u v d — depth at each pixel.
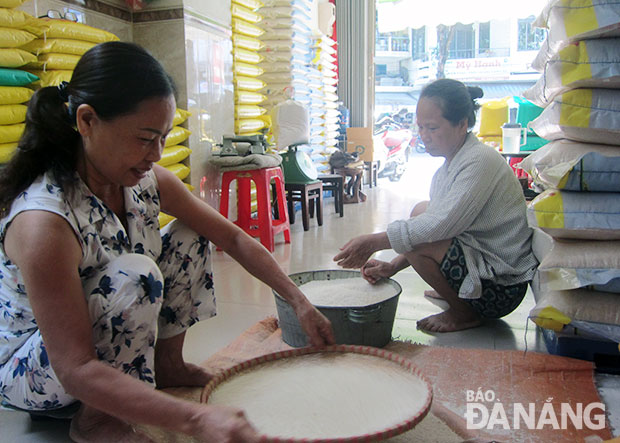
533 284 2.00
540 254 1.94
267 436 0.99
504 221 2.01
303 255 3.52
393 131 8.14
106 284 1.17
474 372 1.68
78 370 0.98
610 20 1.54
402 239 1.93
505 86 11.73
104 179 1.23
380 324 1.81
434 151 2.10
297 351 1.45
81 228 1.15
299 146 4.75
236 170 3.58
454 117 1.99
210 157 3.73
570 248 1.68
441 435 1.30
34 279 1.02
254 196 4.42
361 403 1.19
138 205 1.35
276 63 4.94
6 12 2.24
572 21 1.62
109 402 0.94
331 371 1.36
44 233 1.04
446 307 2.37
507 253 2.00
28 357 1.20
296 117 4.43
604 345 1.72
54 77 2.51
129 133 1.05
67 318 1.02
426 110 2.02
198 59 3.65
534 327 2.12
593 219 1.60
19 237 1.05
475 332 2.07
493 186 1.98
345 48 7.42
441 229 1.91
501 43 11.59
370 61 7.50
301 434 1.07
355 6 7.29
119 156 1.08
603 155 1.57
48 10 2.79
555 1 1.72
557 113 1.66
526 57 11.57
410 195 6.51
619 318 1.62
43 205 1.07
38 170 1.14
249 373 1.36
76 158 1.19
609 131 1.61
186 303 1.53
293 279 2.12
